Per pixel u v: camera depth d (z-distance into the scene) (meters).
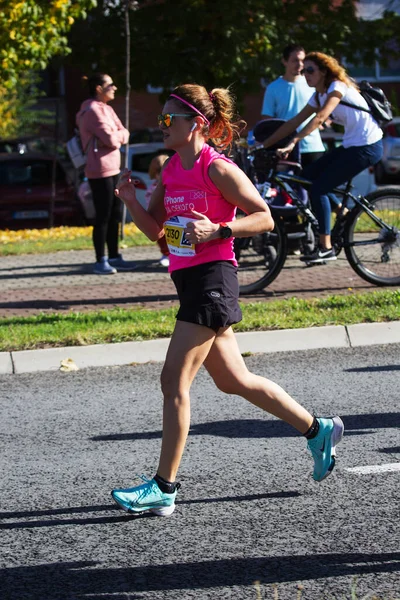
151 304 20.45
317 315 17.97
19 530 9.39
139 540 9.05
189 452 11.65
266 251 20.61
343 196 20.98
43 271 25.28
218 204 9.23
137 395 14.45
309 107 20.45
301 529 9.18
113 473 11.00
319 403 13.59
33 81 63.00
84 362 16.36
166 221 9.48
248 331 17.12
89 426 12.93
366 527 9.18
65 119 68.94
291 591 7.86
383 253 21.08
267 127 20.98
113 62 46.75
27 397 14.55
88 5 36.72
